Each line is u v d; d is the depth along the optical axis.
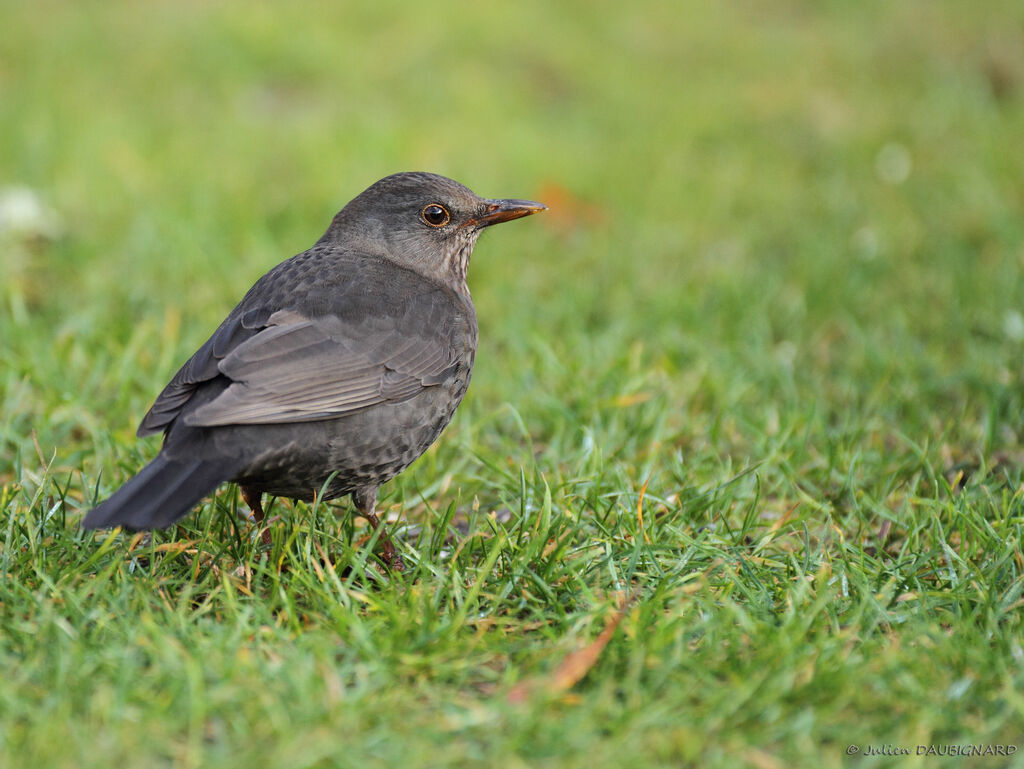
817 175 18.95
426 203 9.78
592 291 14.58
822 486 10.08
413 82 21.19
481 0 24.45
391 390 8.40
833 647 6.91
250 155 17.95
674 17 24.98
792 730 6.23
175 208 15.67
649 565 8.21
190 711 6.19
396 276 9.08
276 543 8.20
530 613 7.90
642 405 11.34
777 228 17.06
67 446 10.33
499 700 6.41
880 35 24.14
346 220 9.89
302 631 7.29
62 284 14.01
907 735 6.28
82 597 7.28
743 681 6.59
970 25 24.12
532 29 23.36
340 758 5.93
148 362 11.93
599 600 7.73
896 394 11.75
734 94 21.94
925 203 17.36
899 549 9.14
